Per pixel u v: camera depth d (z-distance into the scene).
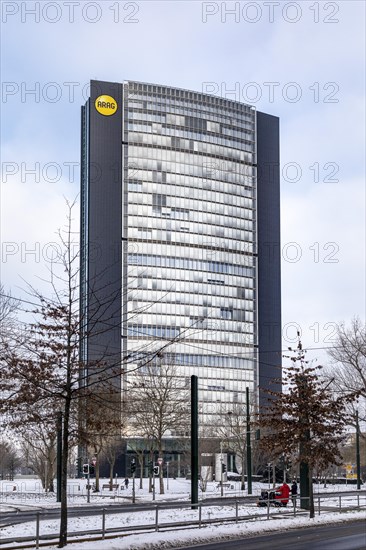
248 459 65.94
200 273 186.75
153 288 178.62
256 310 195.50
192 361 180.88
